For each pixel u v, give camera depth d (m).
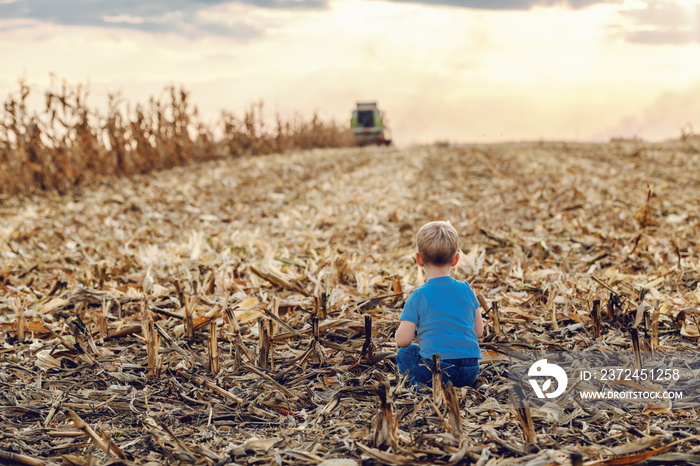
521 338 3.54
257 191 11.55
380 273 4.92
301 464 2.29
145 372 3.25
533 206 8.70
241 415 2.78
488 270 4.91
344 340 3.64
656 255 5.32
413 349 2.99
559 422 2.61
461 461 2.26
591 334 3.62
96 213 9.08
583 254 5.75
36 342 3.62
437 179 12.60
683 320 3.67
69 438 2.56
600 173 12.36
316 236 6.79
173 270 5.14
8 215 9.26
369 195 9.53
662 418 2.63
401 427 2.59
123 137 13.55
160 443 2.47
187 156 16.72
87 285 4.79
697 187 10.55
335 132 29.11
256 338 3.63
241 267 5.04
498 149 22.81
